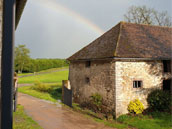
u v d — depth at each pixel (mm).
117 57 10914
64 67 64062
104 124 9914
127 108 11258
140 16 31125
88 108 13703
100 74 12672
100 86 12641
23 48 56312
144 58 11547
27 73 54406
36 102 15117
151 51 12461
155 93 11734
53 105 14359
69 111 12656
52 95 19875
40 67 58594
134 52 11703
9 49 2916
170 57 12320
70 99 14273
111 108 11367
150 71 12062
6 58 2895
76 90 16250
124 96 11211
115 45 12117
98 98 12312
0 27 2896
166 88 13562
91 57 13516
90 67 14023
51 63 61219
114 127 9422
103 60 12336
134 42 12922
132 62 11539
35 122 9078
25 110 11969
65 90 15477
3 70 2881
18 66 55625
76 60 15844
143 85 11797
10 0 2928
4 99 2877
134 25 14969
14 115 9867
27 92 20422
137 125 9438
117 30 14133
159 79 12312
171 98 11766
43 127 8625
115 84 11055
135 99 11484
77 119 10703
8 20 2910
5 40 2893
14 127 7473
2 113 2863
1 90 2869
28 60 56406
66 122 9906
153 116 10828
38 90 22453
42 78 39188
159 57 11969
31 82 32719
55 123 9547
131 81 11461
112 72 11359
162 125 9281
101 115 11719
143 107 11352
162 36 15086
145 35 14273
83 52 16188
